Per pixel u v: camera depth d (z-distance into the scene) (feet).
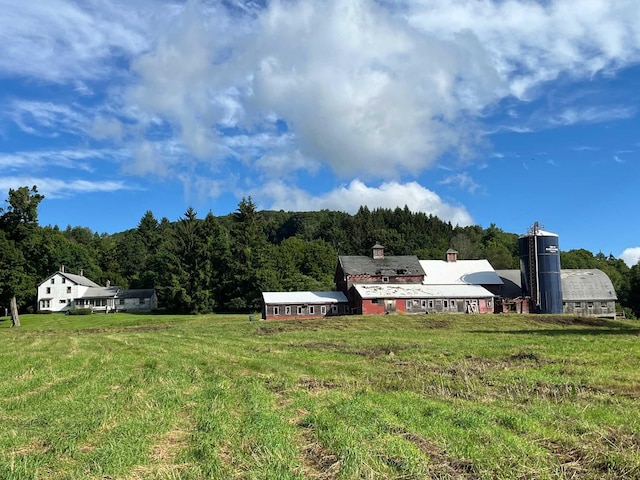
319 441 33.27
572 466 28.12
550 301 234.38
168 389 53.11
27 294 227.40
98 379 61.31
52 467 29.81
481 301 234.38
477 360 74.49
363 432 33.91
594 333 128.47
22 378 64.13
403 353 85.66
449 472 27.61
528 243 241.76
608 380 54.44
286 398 48.65
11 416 42.78
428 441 32.55
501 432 33.88
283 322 181.57
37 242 238.68
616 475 26.71
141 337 131.64
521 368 64.64
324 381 58.13
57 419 40.65
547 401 44.01
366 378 59.16
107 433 36.11
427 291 235.61
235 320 205.87
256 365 72.13
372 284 242.58
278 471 27.71
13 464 29.35
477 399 45.75
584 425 35.53
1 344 120.98
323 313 231.09
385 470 27.76
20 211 220.23
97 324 212.23
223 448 32.53
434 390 50.26
